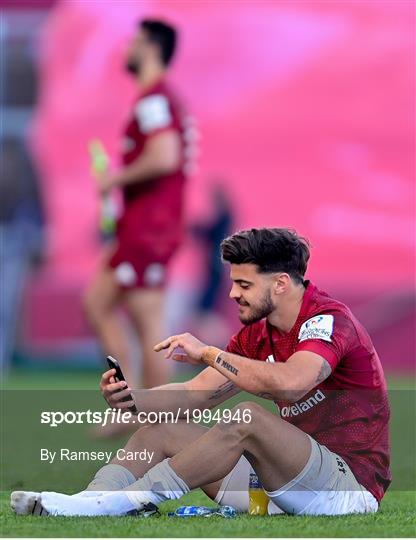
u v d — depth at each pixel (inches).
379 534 423.5
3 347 1672.0
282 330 479.5
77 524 441.7
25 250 1700.3
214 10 1764.3
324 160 1761.8
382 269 1731.1
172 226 1003.3
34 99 1732.3
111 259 997.2
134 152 1002.1
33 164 1722.4
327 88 1770.4
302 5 1781.5
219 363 457.1
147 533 420.8
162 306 1003.3
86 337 1678.2
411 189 1754.4
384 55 1790.1
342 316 473.4
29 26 1740.9
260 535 417.4
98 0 1747.0
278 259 468.1
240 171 1750.7
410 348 1686.8
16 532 423.5
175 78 1758.1
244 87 1763.0
